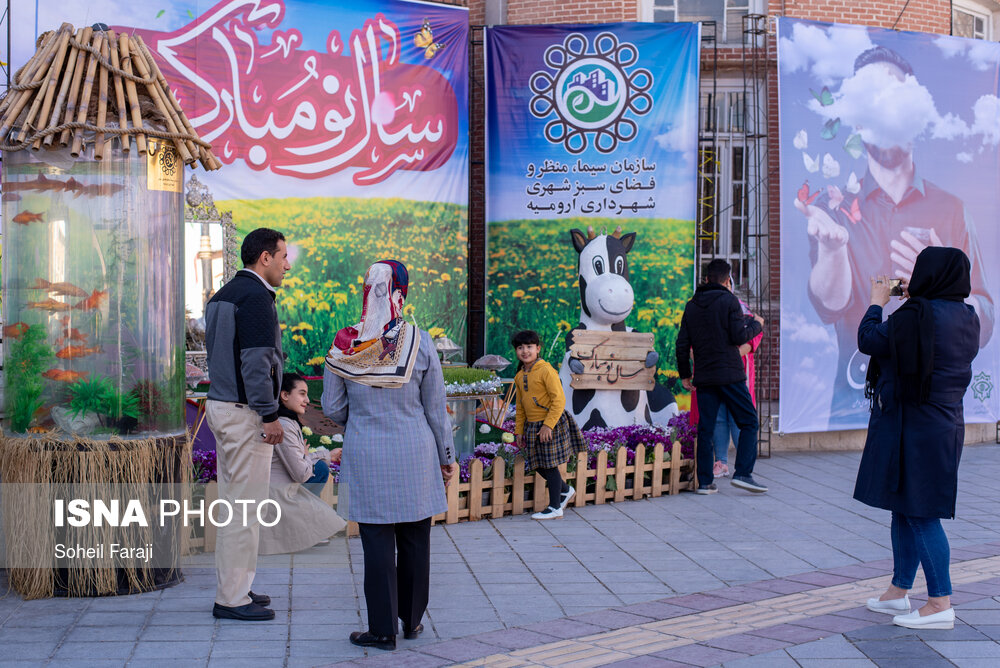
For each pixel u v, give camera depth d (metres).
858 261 10.64
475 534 7.06
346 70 9.87
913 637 4.80
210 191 9.34
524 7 11.69
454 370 8.45
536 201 10.61
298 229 9.69
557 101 10.58
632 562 6.33
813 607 5.35
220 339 4.86
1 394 5.96
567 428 7.66
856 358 10.73
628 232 10.51
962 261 5.04
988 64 11.06
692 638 4.82
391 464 4.61
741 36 11.83
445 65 10.30
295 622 5.03
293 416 6.34
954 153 10.95
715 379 8.45
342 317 9.88
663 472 8.67
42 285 5.34
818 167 10.47
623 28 10.54
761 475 9.48
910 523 5.03
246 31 9.45
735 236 11.82
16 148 5.26
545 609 5.34
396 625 4.67
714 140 11.34
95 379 5.34
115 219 5.35
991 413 11.32
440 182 10.30
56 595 5.34
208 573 5.86
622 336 9.79
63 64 5.38
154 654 4.52
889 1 11.76
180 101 9.17
